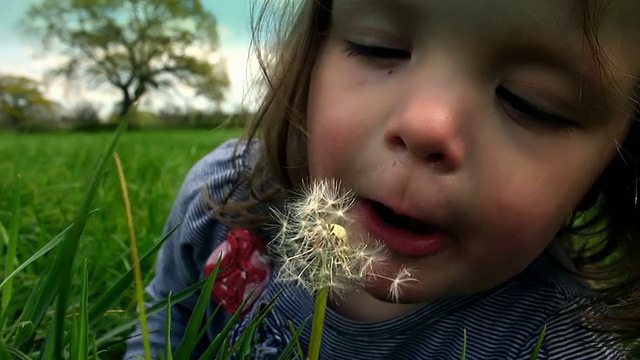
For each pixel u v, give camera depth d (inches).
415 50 5.9
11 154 36.1
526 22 5.4
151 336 9.6
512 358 7.7
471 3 5.4
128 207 4.5
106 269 10.9
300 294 8.2
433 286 6.2
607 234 8.7
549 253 8.2
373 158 5.9
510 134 5.8
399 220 6.2
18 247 11.3
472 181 5.7
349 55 6.4
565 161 5.9
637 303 8.1
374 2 6.0
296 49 8.0
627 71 5.8
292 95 8.1
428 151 5.6
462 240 6.0
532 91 5.6
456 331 7.9
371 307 8.0
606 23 5.6
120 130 5.0
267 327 8.2
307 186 7.5
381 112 5.9
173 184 20.7
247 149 9.6
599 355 7.8
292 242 4.7
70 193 18.1
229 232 9.3
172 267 10.6
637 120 6.6
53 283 5.7
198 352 9.9
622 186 7.8
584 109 5.8
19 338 5.7
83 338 4.9
